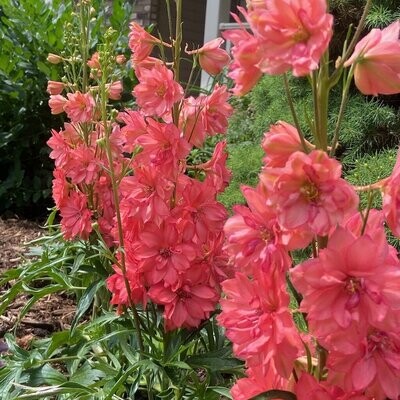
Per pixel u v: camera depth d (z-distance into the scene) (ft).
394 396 0.99
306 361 1.15
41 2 4.77
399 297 0.94
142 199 1.68
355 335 0.97
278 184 0.95
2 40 4.60
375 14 2.78
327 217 0.93
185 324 1.76
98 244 2.32
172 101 1.66
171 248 1.70
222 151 1.81
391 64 0.97
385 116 2.76
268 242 1.04
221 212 1.72
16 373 1.94
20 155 4.73
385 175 2.48
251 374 1.20
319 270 0.96
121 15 4.74
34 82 4.58
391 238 2.45
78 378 1.90
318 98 1.04
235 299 1.12
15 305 3.04
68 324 2.93
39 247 3.04
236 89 1.05
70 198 2.31
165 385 1.90
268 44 0.94
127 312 1.89
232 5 6.24
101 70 2.04
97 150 2.28
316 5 0.92
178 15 1.77
